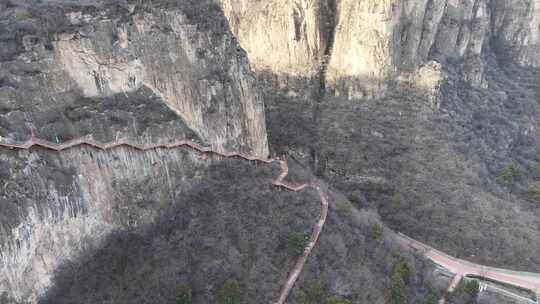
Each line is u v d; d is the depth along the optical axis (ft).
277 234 172.65
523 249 209.05
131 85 161.79
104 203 149.59
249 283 155.94
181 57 173.27
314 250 172.76
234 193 181.68
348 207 206.18
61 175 137.18
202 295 149.48
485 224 216.74
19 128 132.98
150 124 161.89
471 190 226.38
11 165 127.65
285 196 190.29
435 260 213.05
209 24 183.21
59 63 145.28
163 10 167.53
